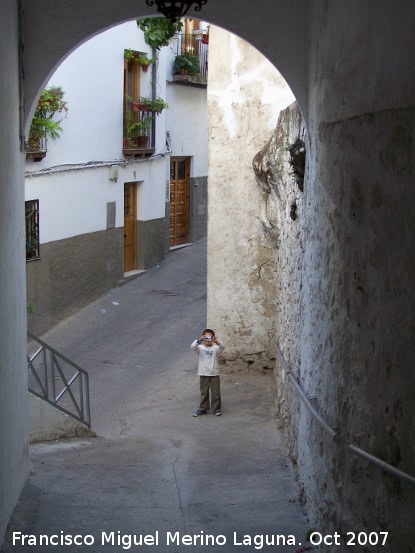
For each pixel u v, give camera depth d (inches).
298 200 315.9
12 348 255.1
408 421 162.2
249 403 434.9
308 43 279.9
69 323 602.9
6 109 240.1
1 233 230.8
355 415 199.2
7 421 243.4
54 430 360.5
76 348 545.0
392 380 171.8
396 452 169.3
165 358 521.7
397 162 168.2
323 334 239.6
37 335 570.6
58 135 577.0
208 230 477.7
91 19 280.4
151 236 757.9
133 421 410.9
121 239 696.4
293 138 333.1
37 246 569.9
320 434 240.4
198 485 297.1
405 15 162.4
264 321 478.6
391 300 172.4
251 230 472.1
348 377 206.7
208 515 262.2
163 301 657.6
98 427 403.2
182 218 854.5
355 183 201.5
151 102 721.6
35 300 568.1
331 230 230.5
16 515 254.8
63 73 594.6
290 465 321.1
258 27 283.7
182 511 266.2
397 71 167.6
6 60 240.4
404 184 163.9
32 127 546.3
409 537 161.0
